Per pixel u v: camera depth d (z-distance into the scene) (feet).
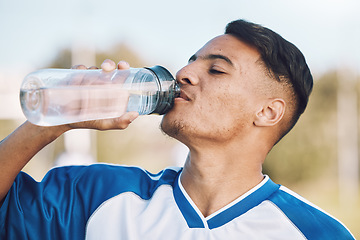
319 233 5.17
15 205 5.37
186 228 5.16
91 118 4.70
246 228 5.15
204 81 5.17
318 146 43.19
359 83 48.11
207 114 5.10
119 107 4.81
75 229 5.47
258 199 5.35
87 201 5.61
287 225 5.19
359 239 21.50
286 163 41.60
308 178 41.93
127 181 5.74
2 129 32.27
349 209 31.12
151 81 4.95
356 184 43.86
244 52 5.31
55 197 5.63
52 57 48.70
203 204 5.35
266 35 5.35
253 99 5.25
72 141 33.65
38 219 5.42
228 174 5.33
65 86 4.52
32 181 5.66
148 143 41.16
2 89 32.65
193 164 5.38
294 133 42.91
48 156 33.04
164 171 6.01
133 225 5.30
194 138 5.15
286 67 5.46
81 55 40.45
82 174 5.91
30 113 4.29
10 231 5.32
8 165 5.08
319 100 45.70
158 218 5.32
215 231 5.12
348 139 45.62
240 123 5.21
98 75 4.82
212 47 5.38
